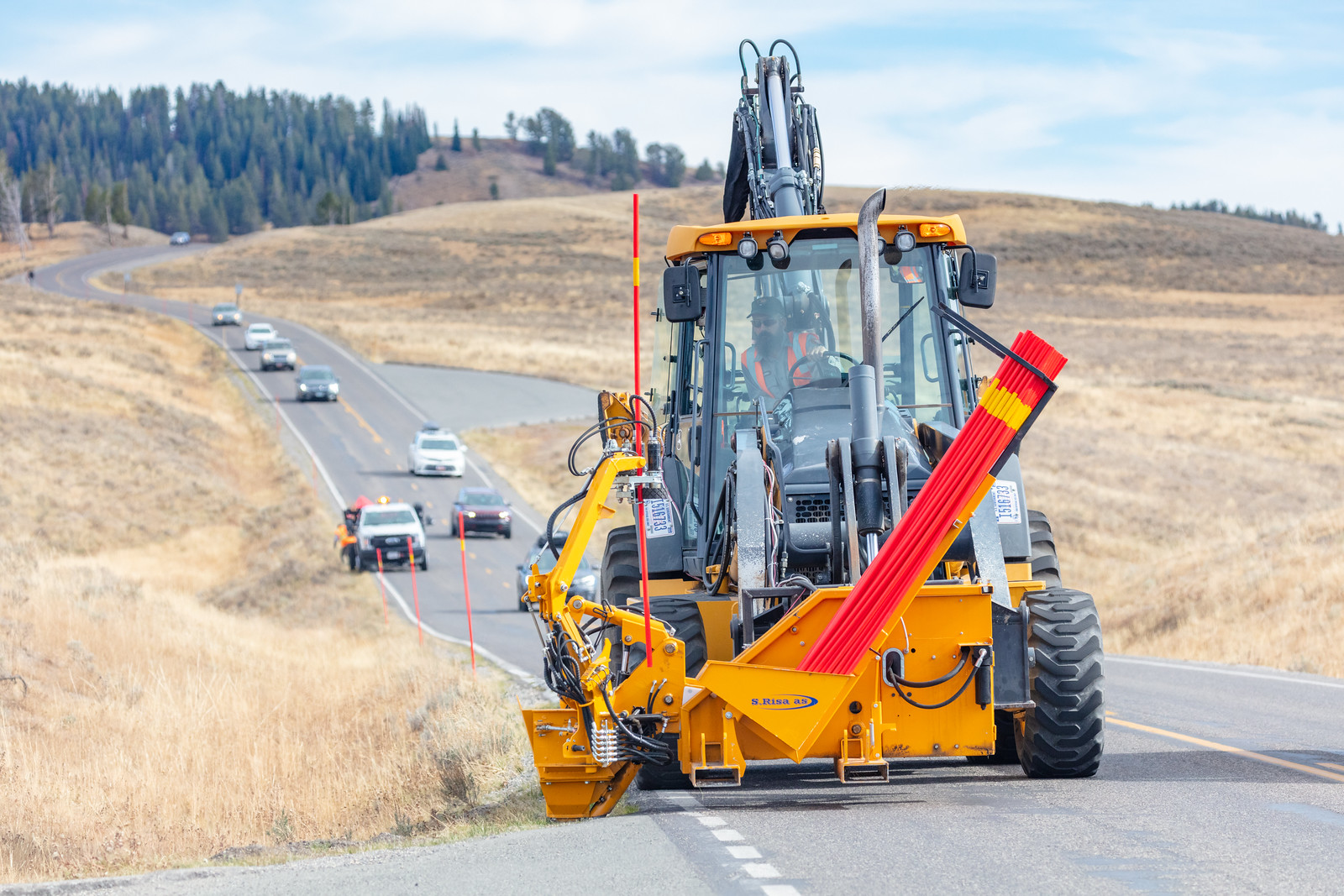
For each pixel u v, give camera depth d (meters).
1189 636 37.41
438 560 69.44
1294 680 26.94
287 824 17.62
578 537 13.16
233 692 28.09
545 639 13.16
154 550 72.81
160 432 100.06
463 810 17.11
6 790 18.08
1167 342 168.00
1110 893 9.21
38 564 50.03
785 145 18.95
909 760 16.44
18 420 93.69
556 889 9.87
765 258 15.41
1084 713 13.60
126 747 22.56
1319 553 42.75
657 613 14.05
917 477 13.32
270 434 106.62
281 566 63.81
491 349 161.25
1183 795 13.12
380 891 10.30
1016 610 12.75
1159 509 72.50
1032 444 90.31
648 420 17.48
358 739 24.61
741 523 13.25
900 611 12.12
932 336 15.06
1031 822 11.71
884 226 15.14
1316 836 11.08
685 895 9.44
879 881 9.63
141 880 11.66
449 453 93.94
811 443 13.80
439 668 31.83
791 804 13.09
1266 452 90.44
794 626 12.38
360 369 145.12
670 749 12.63
